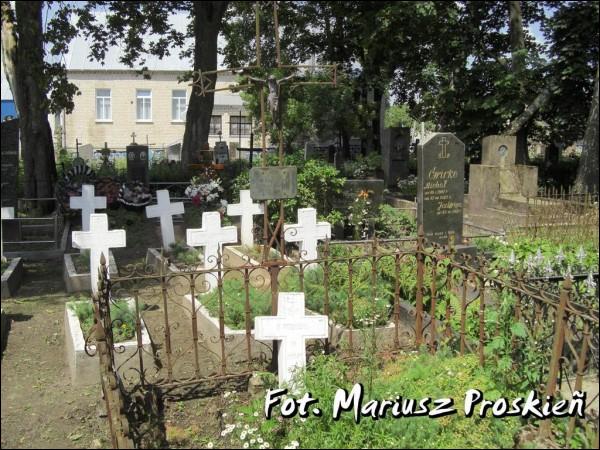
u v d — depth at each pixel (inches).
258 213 414.9
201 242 321.4
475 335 227.3
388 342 248.4
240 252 380.5
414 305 277.9
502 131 890.7
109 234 326.0
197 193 579.8
